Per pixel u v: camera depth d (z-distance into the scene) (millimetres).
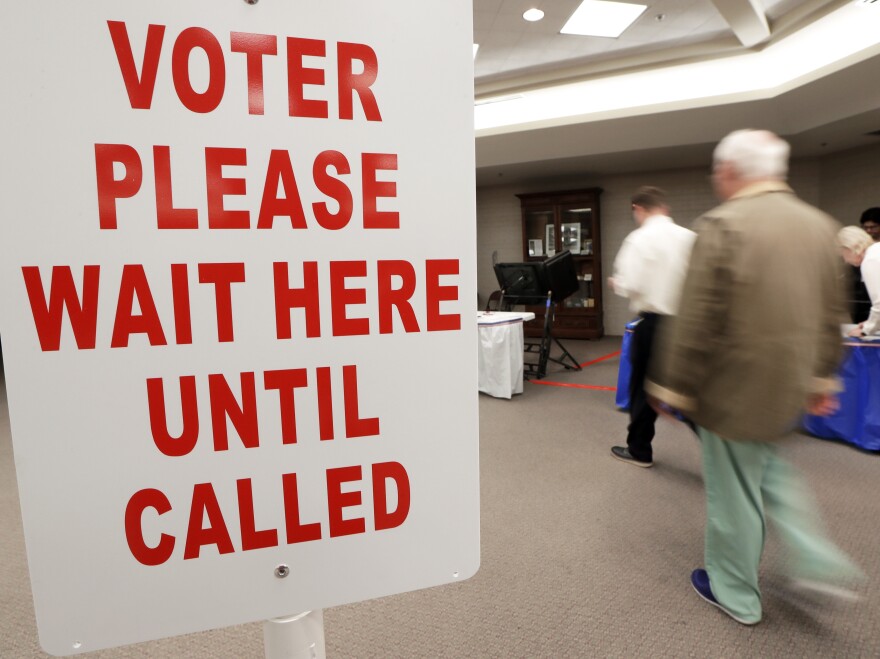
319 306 488
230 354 473
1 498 2582
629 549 2053
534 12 3996
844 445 3002
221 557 497
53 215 429
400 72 484
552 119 5633
